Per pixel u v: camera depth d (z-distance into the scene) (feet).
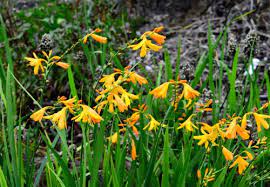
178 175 8.07
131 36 17.16
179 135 10.34
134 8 22.04
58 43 16.24
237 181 8.46
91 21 17.84
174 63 17.46
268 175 8.87
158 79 12.05
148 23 21.42
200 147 8.88
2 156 9.02
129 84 11.30
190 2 22.06
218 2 20.81
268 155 9.48
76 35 16.85
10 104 7.63
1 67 9.49
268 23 18.60
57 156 7.53
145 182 7.88
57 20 18.12
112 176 7.52
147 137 8.70
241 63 15.58
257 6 18.38
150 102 10.03
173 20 21.88
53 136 13.28
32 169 8.30
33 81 15.02
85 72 15.01
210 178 8.02
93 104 12.60
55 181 8.22
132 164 7.84
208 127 7.36
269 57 16.98
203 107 8.57
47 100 14.93
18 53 15.99
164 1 22.16
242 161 7.77
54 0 21.29
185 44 18.78
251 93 10.32
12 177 7.72
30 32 17.72
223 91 14.62
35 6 22.15
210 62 10.45
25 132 11.78
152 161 7.81
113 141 8.02
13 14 18.24
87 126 7.67
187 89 7.09
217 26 19.83
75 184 7.73
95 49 16.05
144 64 15.81
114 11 19.95
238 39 18.13
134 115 7.98
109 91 7.07
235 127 6.93
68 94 15.37
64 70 15.29
